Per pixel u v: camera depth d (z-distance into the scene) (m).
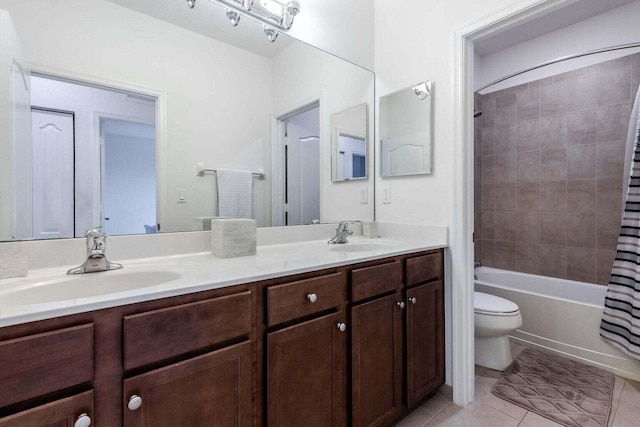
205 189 1.49
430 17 1.77
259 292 1.01
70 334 0.69
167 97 1.38
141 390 0.78
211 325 0.90
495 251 3.12
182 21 1.42
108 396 0.74
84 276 1.02
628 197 1.92
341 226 1.83
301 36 1.80
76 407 0.70
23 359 0.64
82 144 1.18
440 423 1.51
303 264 1.17
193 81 1.45
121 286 1.07
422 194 1.83
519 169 2.95
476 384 1.84
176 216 1.40
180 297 0.85
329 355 1.19
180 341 0.84
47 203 1.11
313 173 1.88
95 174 1.21
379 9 2.09
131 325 0.77
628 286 1.88
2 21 1.03
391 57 2.00
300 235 1.83
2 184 1.03
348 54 2.00
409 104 1.88
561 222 2.71
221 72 1.53
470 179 1.66
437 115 1.74
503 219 3.06
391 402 1.43
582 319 2.07
